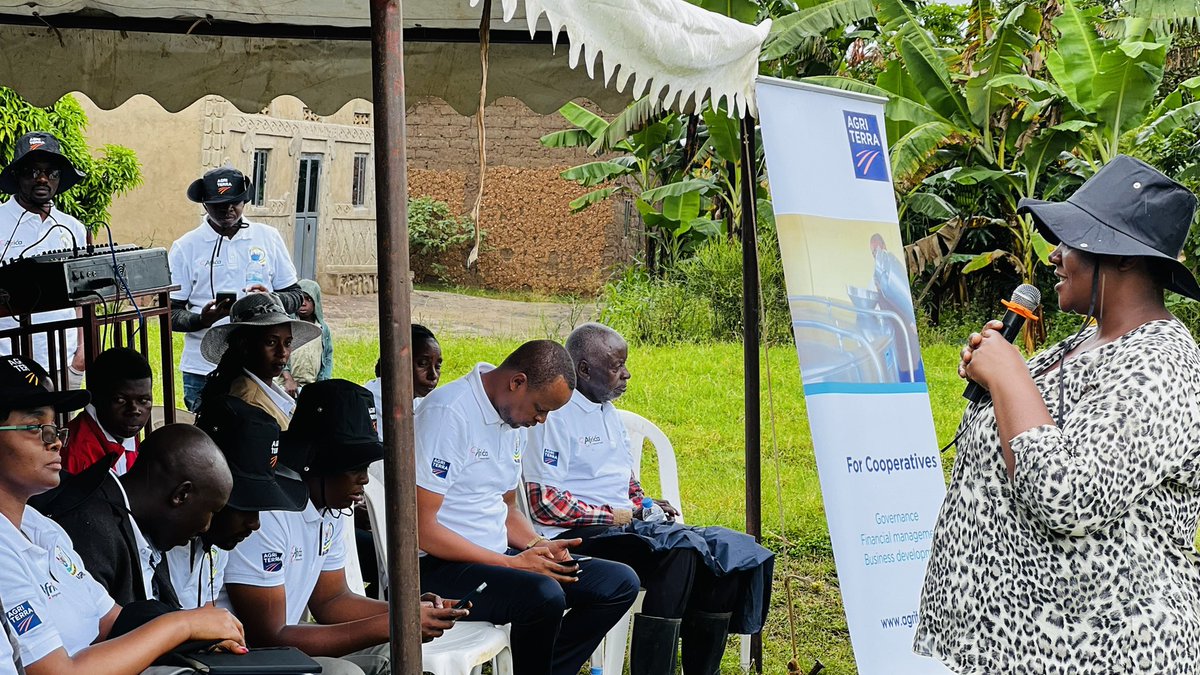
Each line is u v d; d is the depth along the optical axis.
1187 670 2.30
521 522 4.36
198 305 6.10
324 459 3.40
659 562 4.23
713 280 13.41
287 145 16.95
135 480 2.88
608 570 4.04
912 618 3.89
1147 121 11.13
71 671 2.41
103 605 2.68
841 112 4.15
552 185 18.03
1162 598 2.32
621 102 5.61
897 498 3.97
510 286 18.22
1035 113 10.48
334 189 17.77
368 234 18.30
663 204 13.20
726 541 4.34
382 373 2.44
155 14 5.28
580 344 4.60
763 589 4.48
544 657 3.84
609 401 4.69
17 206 5.77
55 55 5.47
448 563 3.90
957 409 9.98
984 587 2.45
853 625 3.76
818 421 3.84
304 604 3.39
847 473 3.86
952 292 13.55
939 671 3.85
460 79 5.60
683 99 3.57
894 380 4.07
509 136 18.14
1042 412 2.34
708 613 4.31
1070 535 2.33
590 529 4.46
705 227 13.77
